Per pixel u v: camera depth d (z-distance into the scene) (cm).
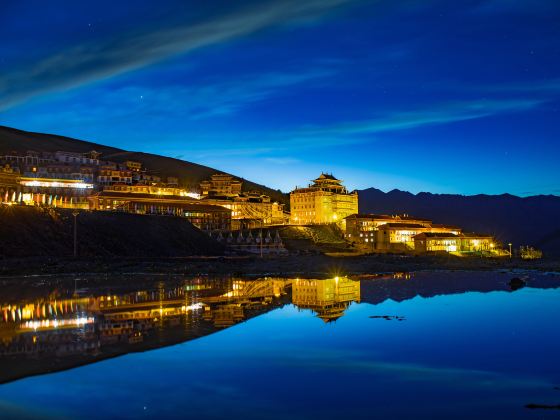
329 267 14562
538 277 12581
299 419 2873
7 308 6412
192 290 8831
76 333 4875
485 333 5244
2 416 2827
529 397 3269
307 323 5738
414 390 3378
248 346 4509
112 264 12719
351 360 4097
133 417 2848
